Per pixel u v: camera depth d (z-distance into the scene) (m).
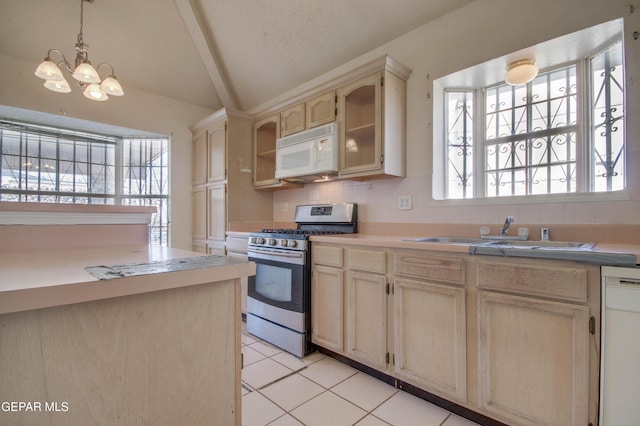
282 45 2.91
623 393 1.15
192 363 0.83
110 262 0.89
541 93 2.05
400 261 1.78
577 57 1.91
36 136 3.27
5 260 0.93
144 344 0.76
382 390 1.84
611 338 1.17
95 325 0.69
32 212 1.31
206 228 3.61
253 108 3.82
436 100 2.32
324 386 1.88
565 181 1.92
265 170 3.56
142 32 2.93
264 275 2.61
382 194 2.60
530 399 1.34
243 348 2.43
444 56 2.25
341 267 2.10
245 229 3.45
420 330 1.70
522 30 1.91
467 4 2.14
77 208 1.42
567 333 1.25
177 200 3.78
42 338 0.63
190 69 3.41
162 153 3.82
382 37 2.55
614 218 1.62
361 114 2.58
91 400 0.69
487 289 1.46
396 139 2.37
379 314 1.88
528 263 1.35
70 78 3.08
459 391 1.54
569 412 1.25
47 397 0.64
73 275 0.70
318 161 2.61
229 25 2.91
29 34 2.70
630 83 1.58
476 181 2.29
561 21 1.78
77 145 3.50
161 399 0.78
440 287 1.61
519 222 1.92
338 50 2.79
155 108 3.61
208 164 3.61
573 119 1.91
